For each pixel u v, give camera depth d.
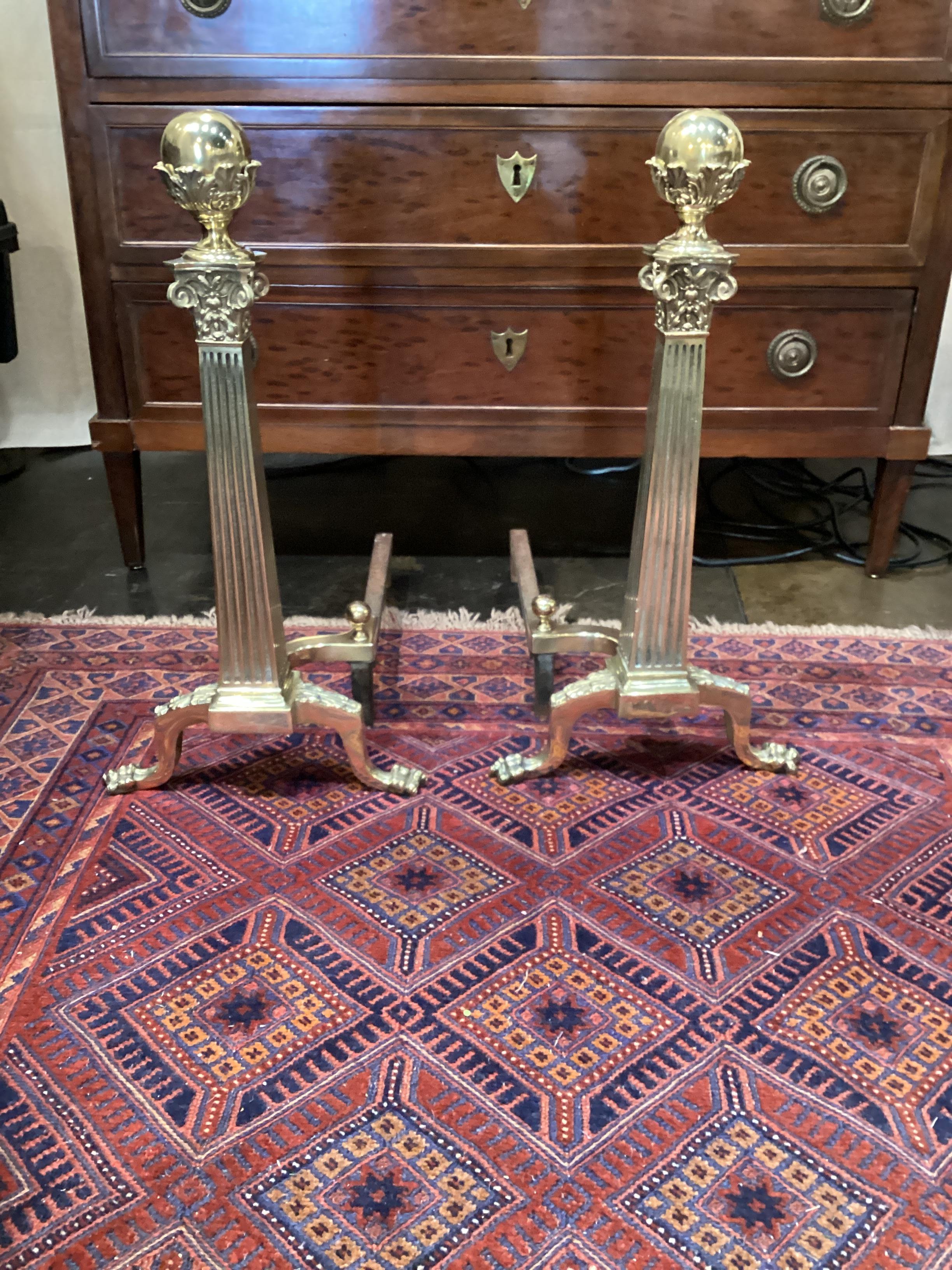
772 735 1.22
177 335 1.37
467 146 1.25
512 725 1.24
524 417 1.41
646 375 1.38
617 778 1.15
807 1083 0.79
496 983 0.88
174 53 1.22
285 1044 0.82
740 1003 0.86
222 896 0.97
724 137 0.88
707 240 0.94
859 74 1.22
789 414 1.41
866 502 1.88
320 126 1.24
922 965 0.90
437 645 1.42
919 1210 0.70
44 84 1.85
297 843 1.04
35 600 1.52
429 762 1.17
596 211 1.29
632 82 1.22
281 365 1.38
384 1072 0.80
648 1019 0.84
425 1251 0.68
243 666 1.07
